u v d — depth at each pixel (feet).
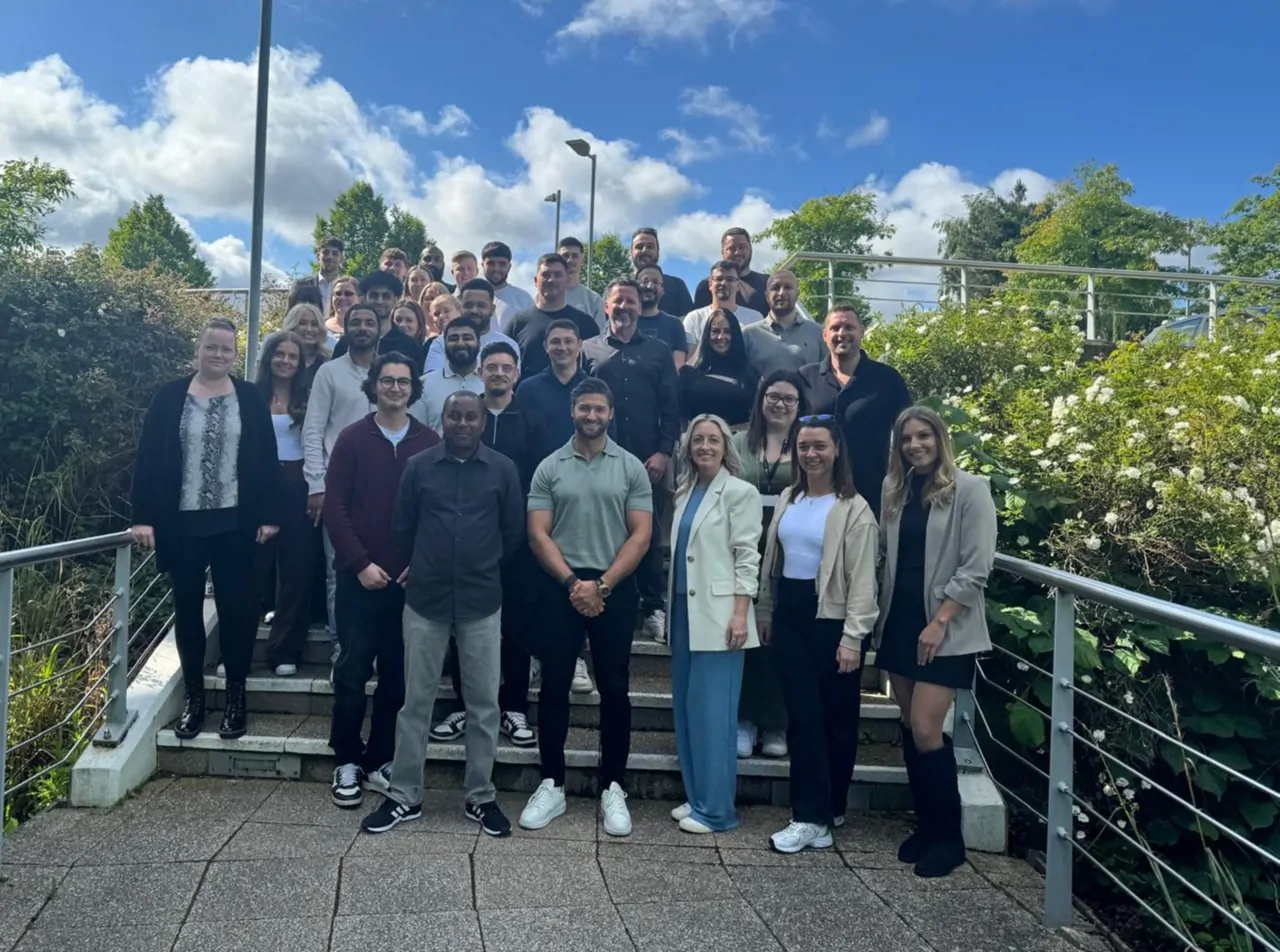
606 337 16.05
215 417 12.41
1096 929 8.93
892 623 10.52
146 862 9.69
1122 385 19.93
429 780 12.34
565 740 11.91
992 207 127.95
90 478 19.24
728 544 11.28
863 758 12.59
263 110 17.85
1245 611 13.83
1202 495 14.06
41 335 19.36
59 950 7.92
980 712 12.44
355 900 8.93
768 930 8.61
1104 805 13.10
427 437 12.42
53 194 24.17
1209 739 13.09
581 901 9.07
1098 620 13.48
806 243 109.09
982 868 10.32
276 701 13.71
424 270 23.18
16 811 12.87
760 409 12.87
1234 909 11.83
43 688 13.99
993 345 25.57
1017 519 14.61
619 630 11.36
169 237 134.41
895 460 10.73
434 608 10.85
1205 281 31.04
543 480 11.58
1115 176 109.81
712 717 11.06
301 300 20.27
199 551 12.37
